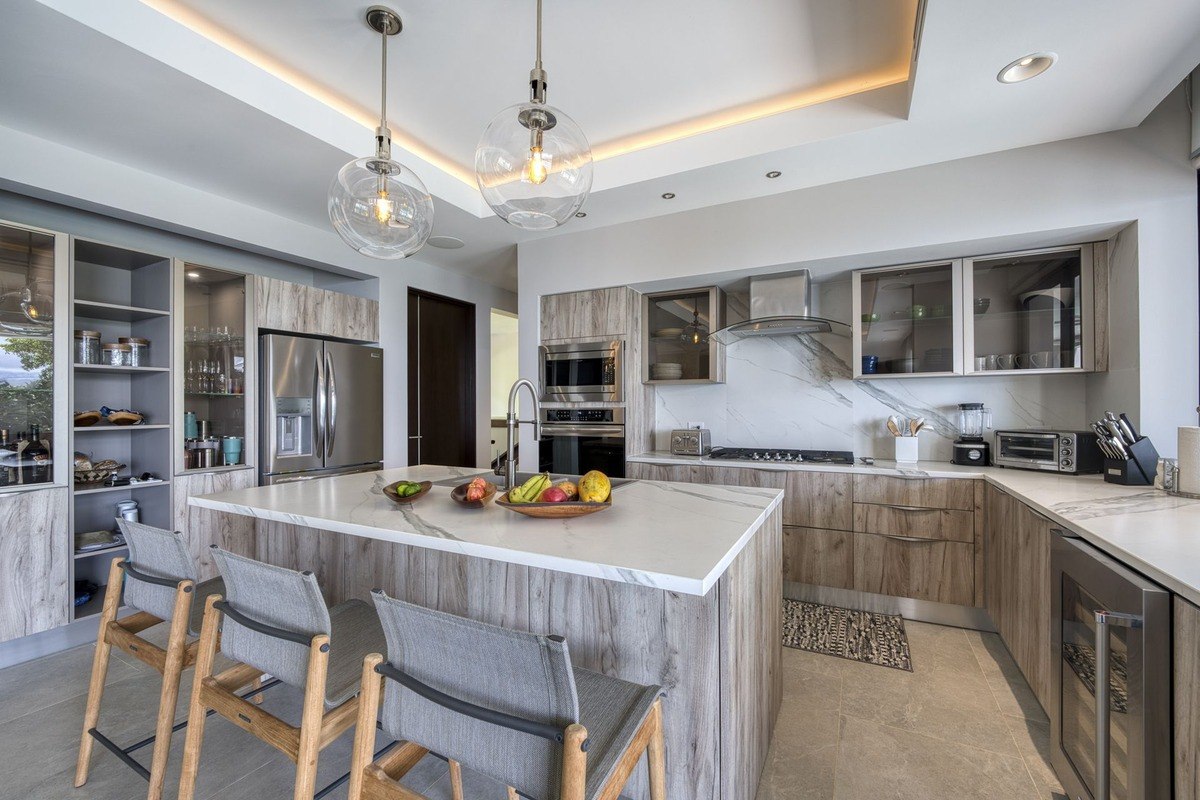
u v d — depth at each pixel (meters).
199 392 3.05
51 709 2.00
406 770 1.09
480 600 1.68
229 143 2.46
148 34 1.83
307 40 2.07
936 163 2.72
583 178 1.55
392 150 2.88
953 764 1.71
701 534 1.36
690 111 2.62
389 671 1.00
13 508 2.29
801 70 2.30
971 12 1.62
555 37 2.07
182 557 1.46
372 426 3.92
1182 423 2.31
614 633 1.45
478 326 5.23
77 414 2.70
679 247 3.41
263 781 1.62
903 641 2.61
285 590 1.18
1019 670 2.29
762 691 1.67
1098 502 1.93
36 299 2.40
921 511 2.83
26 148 2.35
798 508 3.14
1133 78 1.96
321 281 4.23
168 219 2.85
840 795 1.58
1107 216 2.40
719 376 3.69
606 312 3.72
